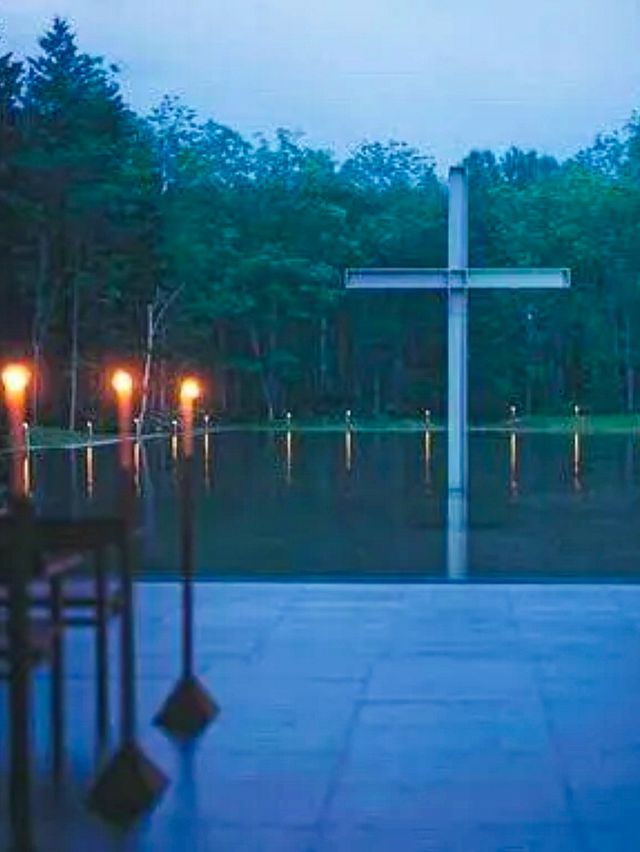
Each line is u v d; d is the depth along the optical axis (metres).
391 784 5.24
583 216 72.69
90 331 54.41
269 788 5.21
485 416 70.38
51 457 38.19
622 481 28.69
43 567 4.93
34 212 50.72
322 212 71.56
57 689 5.52
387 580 10.55
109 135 59.81
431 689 6.80
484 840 4.63
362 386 70.56
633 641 8.04
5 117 50.53
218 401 67.69
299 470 32.69
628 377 72.56
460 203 24.61
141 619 8.84
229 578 10.69
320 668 7.31
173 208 65.62
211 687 6.85
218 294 67.69
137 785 5.00
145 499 24.55
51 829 4.79
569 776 5.34
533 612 9.06
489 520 20.62
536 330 71.69
